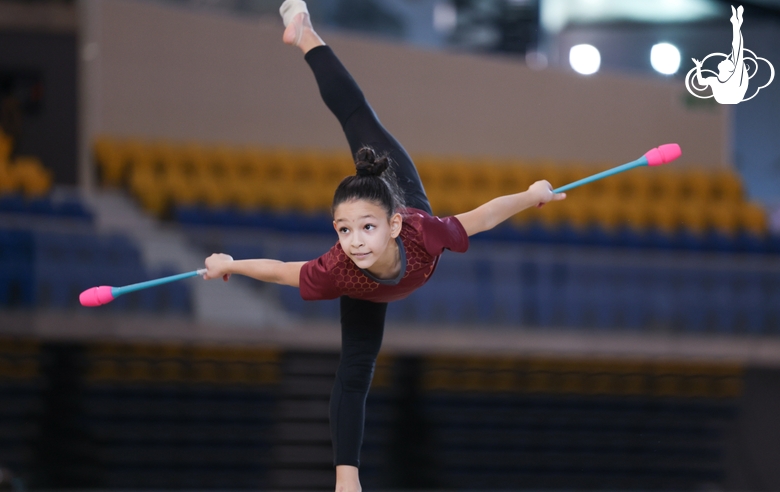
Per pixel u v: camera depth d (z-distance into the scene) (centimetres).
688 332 2673
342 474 755
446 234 761
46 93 3117
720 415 2839
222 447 2414
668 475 2744
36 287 2258
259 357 2559
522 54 4144
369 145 856
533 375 2756
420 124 3681
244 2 3806
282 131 3497
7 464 2278
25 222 2258
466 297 2562
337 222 697
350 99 882
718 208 3397
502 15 4153
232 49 3425
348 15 3997
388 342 2511
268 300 2464
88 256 2306
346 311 816
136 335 2333
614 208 3234
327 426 2478
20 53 3102
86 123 3114
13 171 2756
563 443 2706
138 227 2598
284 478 2398
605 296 2638
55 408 2373
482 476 2598
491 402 2700
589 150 3872
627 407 2783
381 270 742
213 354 2541
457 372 2712
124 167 3047
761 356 2703
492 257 2586
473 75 3759
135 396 2444
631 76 3944
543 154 3828
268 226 2680
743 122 4112
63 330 2272
